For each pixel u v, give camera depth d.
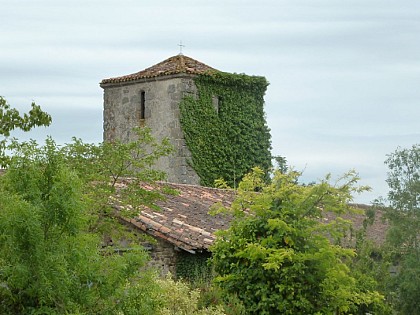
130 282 13.94
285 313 18.58
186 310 16.70
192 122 40.31
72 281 13.02
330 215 31.66
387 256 24.53
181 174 39.94
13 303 13.19
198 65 41.59
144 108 41.50
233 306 18.11
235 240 19.42
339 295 19.00
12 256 12.68
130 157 21.67
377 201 25.61
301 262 18.66
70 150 21.00
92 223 18.09
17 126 27.77
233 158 41.41
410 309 23.80
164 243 24.64
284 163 21.00
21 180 13.16
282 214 19.22
